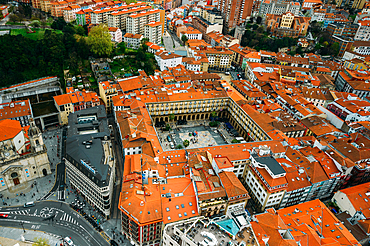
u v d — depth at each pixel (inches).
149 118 7854.3
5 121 6294.3
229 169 5787.4
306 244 4566.9
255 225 4736.7
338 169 6348.4
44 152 6422.2
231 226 4478.3
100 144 6318.9
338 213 5807.1
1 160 5880.9
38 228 5305.1
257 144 6904.5
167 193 5236.2
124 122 7406.5
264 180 5693.9
